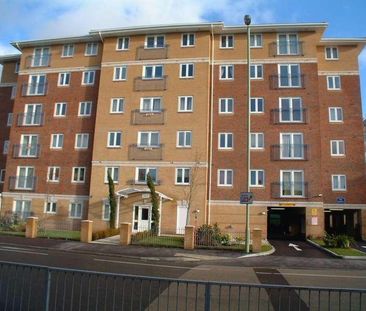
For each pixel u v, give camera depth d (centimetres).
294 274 1480
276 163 3177
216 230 2470
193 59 3356
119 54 3494
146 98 3375
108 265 1557
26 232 2503
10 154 3641
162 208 3183
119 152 3341
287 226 3697
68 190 3466
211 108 3328
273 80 3300
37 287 1047
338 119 3362
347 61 3441
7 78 4044
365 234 3180
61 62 3694
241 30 3378
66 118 3588
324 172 3291
